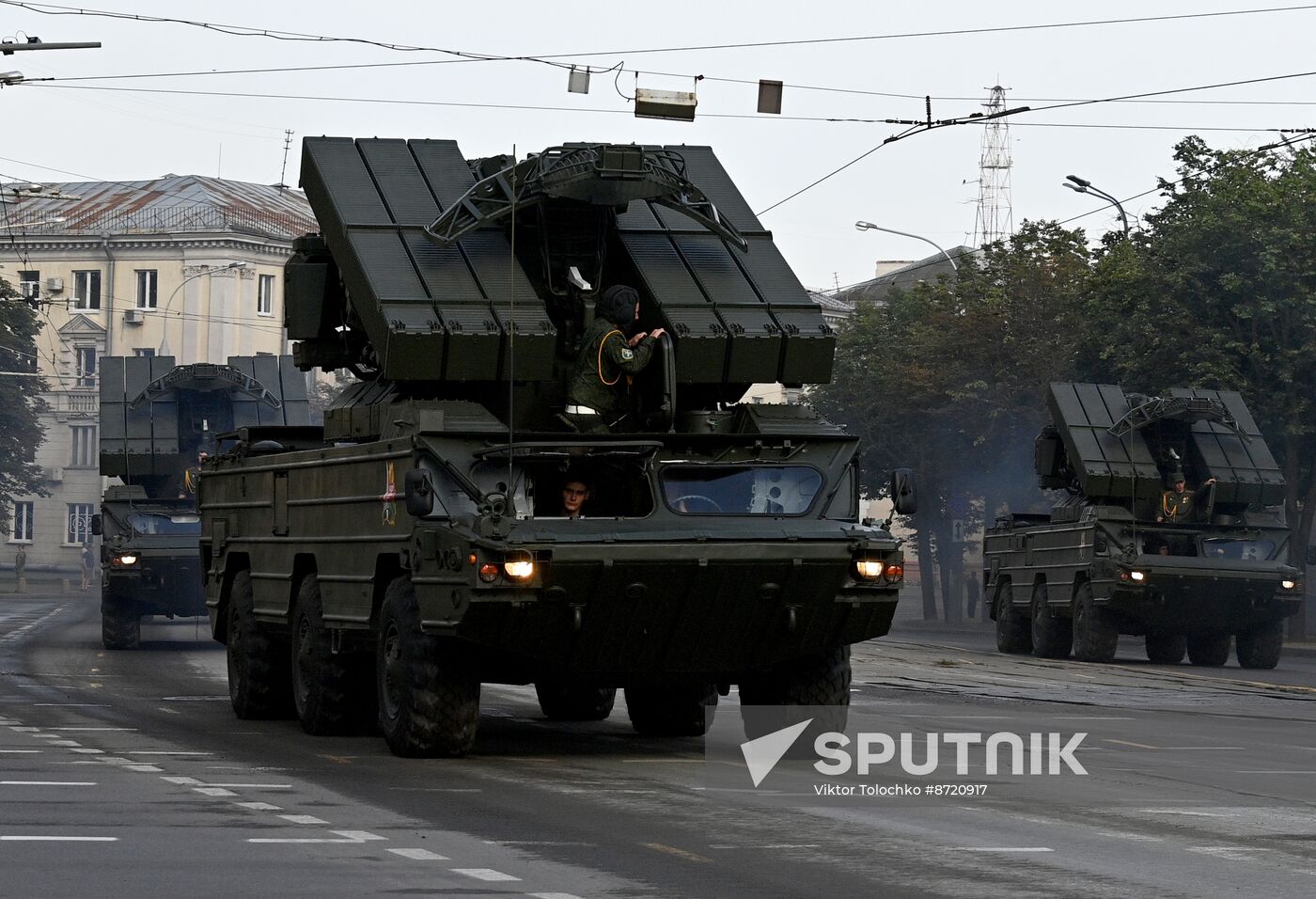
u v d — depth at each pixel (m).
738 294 58.16
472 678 52.50
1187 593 119.81
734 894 31.69
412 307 55.47
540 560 49.19
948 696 84.81
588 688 54.16
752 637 51.94
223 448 74.94
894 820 41.28
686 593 50.41
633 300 56.91
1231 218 155.88
